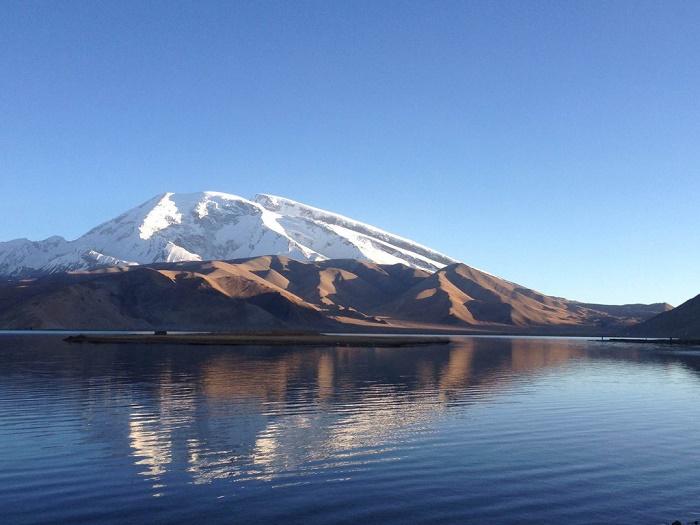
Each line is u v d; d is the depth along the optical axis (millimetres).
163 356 76375
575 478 19328
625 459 21719
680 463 21203
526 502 17016
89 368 57188
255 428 26391
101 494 17344
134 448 22625
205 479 18766
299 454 21828
